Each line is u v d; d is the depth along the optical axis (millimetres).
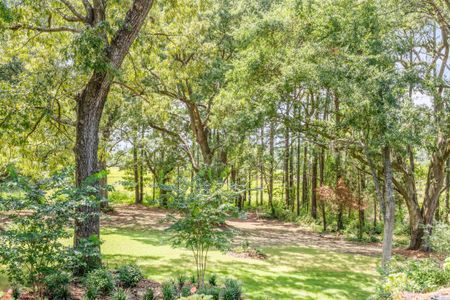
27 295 6039
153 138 23250
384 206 11094
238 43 15703
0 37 8734
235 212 7555
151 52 10586
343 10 11703
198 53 14055
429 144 12055
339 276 10539
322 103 15062
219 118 16141
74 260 5863
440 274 6793
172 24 10719
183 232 7496
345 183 19703
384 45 10609
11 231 5230
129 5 8867
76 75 8523
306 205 26688
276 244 15484
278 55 13055
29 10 8016
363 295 8719
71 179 6516
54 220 5574
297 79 11891
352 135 12141
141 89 12359
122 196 30750
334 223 21312
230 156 23781
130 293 6895
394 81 9953
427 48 15086
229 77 14336
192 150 21859
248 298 7773
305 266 11578
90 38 6887
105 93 8102
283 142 24984
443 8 13352
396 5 12469
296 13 12773
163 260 10828
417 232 15125
